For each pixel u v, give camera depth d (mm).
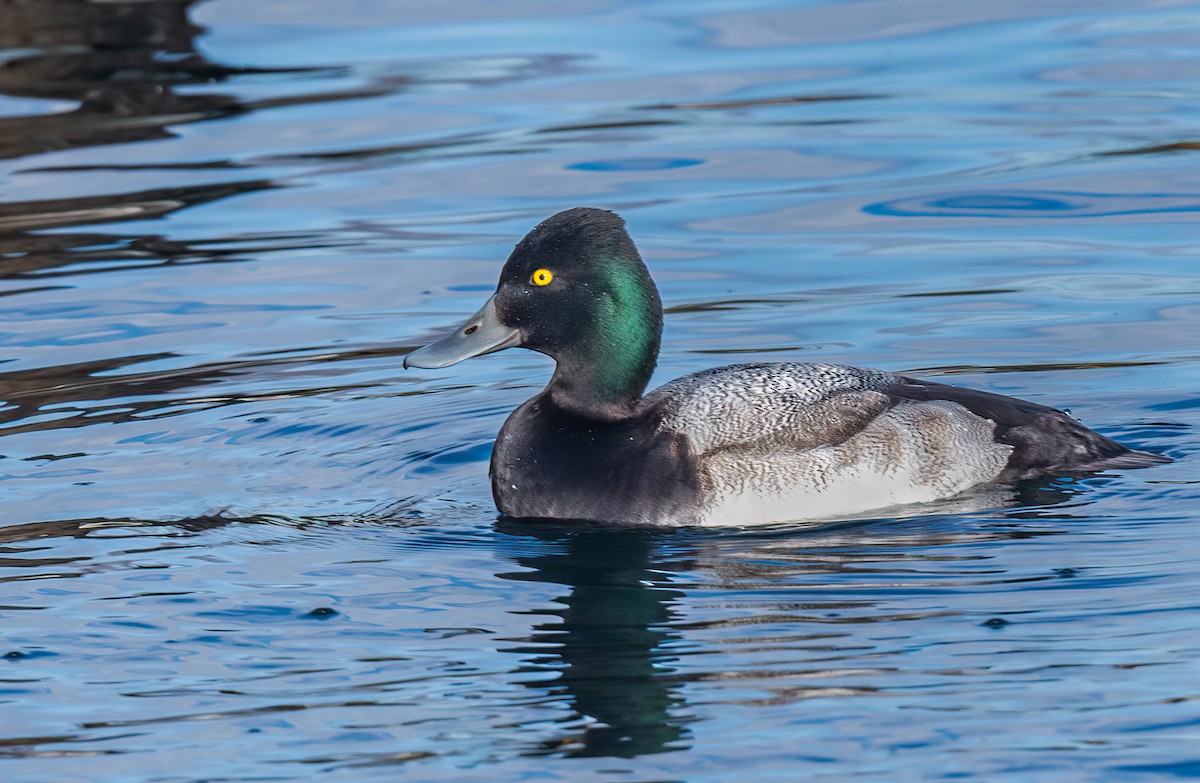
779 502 10422
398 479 11656
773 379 10984
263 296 15656
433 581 9711
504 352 14758
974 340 13953
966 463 10742
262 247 16953
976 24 24125
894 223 17141
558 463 10789
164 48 23781
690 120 20516
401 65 22844
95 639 8969
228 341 14562
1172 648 8312
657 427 10773
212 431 12531
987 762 7320
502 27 24672
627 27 24531
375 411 12969
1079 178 18141
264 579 9789
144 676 8516
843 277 15703
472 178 18828
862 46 23266
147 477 11617
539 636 8852
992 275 15594
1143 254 15953
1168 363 13156
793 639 8641
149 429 12562
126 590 9633
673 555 9977
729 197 18031
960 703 7848
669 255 16406
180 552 10242
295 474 11734
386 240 17047
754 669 8312
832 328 14422
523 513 10844
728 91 21484
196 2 25828
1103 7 24828
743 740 7598
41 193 18547
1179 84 21000
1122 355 13422
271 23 24859
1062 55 22484
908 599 9109
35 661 8703
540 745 7648
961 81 21609
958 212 17391
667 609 9125
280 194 18469
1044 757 7340
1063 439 11078
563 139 19984
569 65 22750
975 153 19094
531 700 8102
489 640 8828
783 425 10609
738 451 10508
